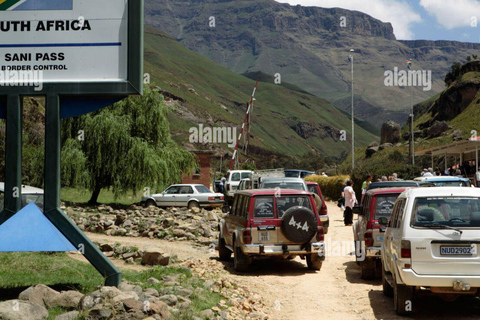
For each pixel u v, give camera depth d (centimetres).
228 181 3694
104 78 971
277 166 19262
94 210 2867
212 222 2314
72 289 964
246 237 1291
